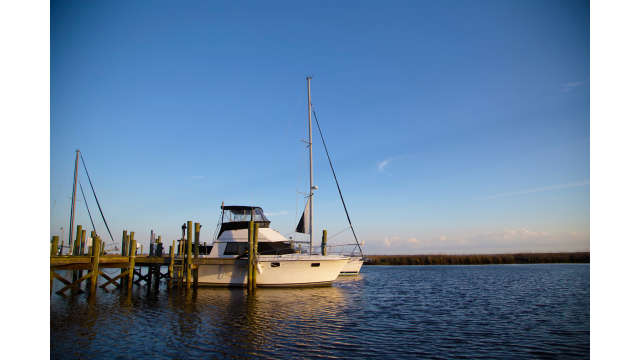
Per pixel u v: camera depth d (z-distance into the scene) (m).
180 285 23.53
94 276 19.23
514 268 56.50
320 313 16.05
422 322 14.62
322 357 10.02
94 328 12.98
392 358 10.01
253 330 12.84
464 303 19.88
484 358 10.14
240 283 23.58
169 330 12.76
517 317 15.83
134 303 18.23
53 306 17.30
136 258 22.44
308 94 26.52
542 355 10.49
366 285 29.91
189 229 22.61
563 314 16.61
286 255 23.27
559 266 60.50
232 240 24.80
